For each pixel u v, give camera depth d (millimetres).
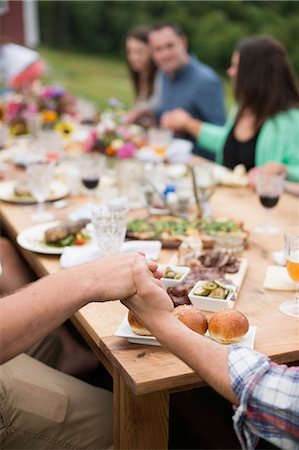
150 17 9734
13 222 2262
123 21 10242
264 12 7852
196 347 1132
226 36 8367
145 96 4660
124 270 1194
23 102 3900
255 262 1865
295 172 2916
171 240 1951
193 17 8672
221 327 1318
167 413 1362
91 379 2254
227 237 1919
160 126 4094
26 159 3133
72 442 1543
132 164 2660
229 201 2535
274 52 3059
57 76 9250
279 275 1727
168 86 4375
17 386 1512
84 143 3090
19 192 2543
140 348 1338
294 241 1504
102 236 1763
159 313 1177
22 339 1088
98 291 1162
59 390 1548
